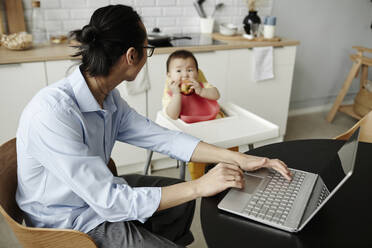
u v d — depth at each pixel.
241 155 1.21
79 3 2.67
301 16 3.46
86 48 0.99
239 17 3.28
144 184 1.41
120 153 2.52
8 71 2.11
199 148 1.28
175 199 1.02
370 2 3.74
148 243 1.06
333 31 3.68
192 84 1.85
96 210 1.00
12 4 2.47
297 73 3.68
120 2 2.79
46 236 0.95
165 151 1.33
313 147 1.37
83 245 0.97
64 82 1.07
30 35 2.35
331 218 0.93
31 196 1.06
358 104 3.35
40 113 0.96
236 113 1.79
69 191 1.05
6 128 2.22
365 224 0.91
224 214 0.96
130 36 1.00
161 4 2.94
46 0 2.56
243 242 0.85
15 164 1.13
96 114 1.13
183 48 2.51
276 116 3.11
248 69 2.81
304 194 1.02
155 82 2.51
